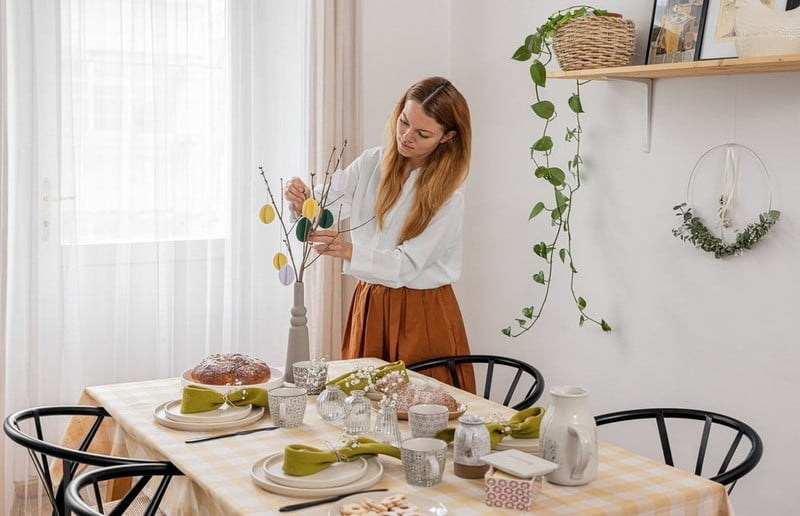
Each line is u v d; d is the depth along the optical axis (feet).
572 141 10.89
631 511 5.05
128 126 10.61
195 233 11.10
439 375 8.93
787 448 8.64
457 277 9.02
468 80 12.56
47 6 9.92
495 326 12.25
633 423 10.25
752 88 8.76
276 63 11.46
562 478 5.39
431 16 12.70
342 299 11.93
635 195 10.08
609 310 10.50
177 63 10.78
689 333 9.55
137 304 10.81
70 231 10.22
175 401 6.98
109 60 10.43
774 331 8.70
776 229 8.61
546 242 11.35
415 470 5.35
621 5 10.03
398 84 12.51
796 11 7.67
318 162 11.57
